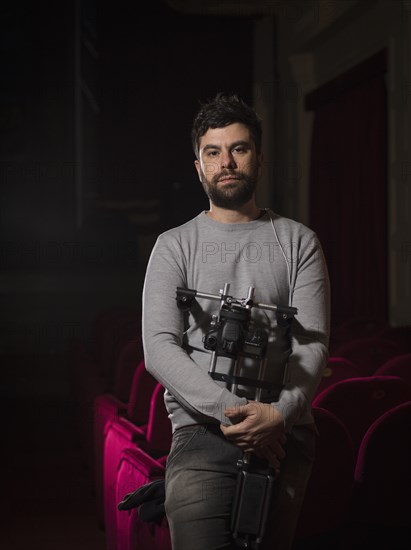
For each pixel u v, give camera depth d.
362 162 7.65
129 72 12.91
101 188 13.46
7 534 3.39
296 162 9.38
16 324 11.02
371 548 2.33
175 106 12.66
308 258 1.83
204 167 1.83
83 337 10.09
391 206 6.73
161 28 12.48
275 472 1.68
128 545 2.46
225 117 1.80
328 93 8.33
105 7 12.85
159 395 2.73
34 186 16.47
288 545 1.74
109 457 2.92
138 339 3.55
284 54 9.64
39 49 16.56
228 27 11.80
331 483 2.21
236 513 1.66
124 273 13.74
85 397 4.35
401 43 6.43
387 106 7.23
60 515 3.66
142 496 1.92
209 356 1.75
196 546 1.67
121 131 13.11
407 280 6.50
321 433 2.16
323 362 1.74
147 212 13.34
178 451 1.74
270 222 1.85
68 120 16.58
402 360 2.97
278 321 1.72
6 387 7.13
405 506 2.30
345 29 8.07
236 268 1.80
